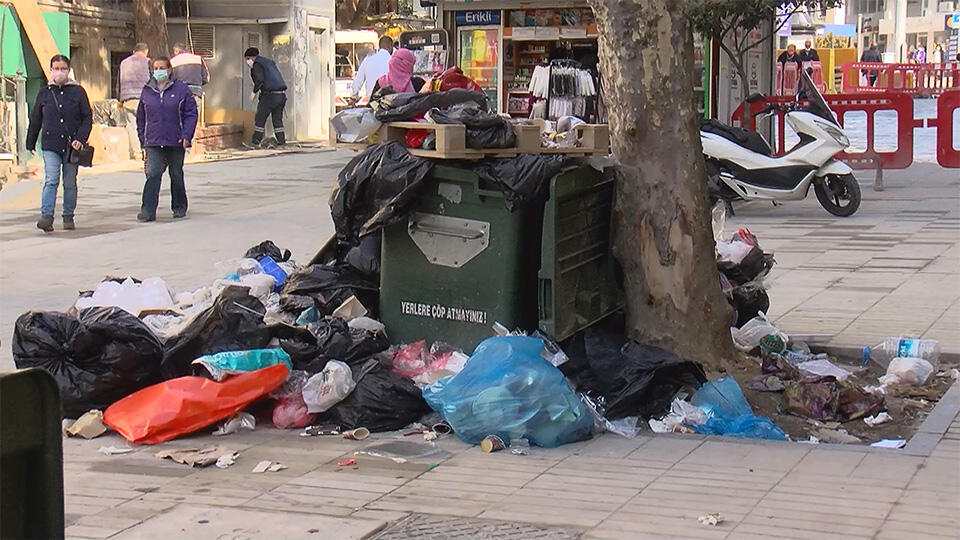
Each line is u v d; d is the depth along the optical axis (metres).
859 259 12.26
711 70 19.58
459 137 7.05
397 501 5.59
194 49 28.52
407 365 7.23
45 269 12.16
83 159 14.82
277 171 22.30
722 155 15.19
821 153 15.15
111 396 6.91
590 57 20.36
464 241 7.30
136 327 6.93
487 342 6.73
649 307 7.46
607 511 5.42
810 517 5.29
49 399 2.74
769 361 7.63
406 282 7.57
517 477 5.96
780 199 15.30
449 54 20.83
